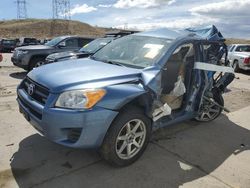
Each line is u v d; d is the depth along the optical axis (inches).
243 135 201.9
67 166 142.3
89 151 157.8
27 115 139.9
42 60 434.9
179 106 184.7
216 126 216.8
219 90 220.5
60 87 126.8
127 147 142.3
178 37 174.7
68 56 319.0
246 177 144.5
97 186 127.6
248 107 279.6
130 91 133.9
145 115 146.2
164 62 156.9
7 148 157.8
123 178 135.0
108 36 385.4
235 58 616.1
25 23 3496.6
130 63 163.3
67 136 126.4
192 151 169.3
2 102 248.1
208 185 134.8
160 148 169.5
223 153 170.2
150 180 135.1
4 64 586.2
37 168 138.9
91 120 123.7
